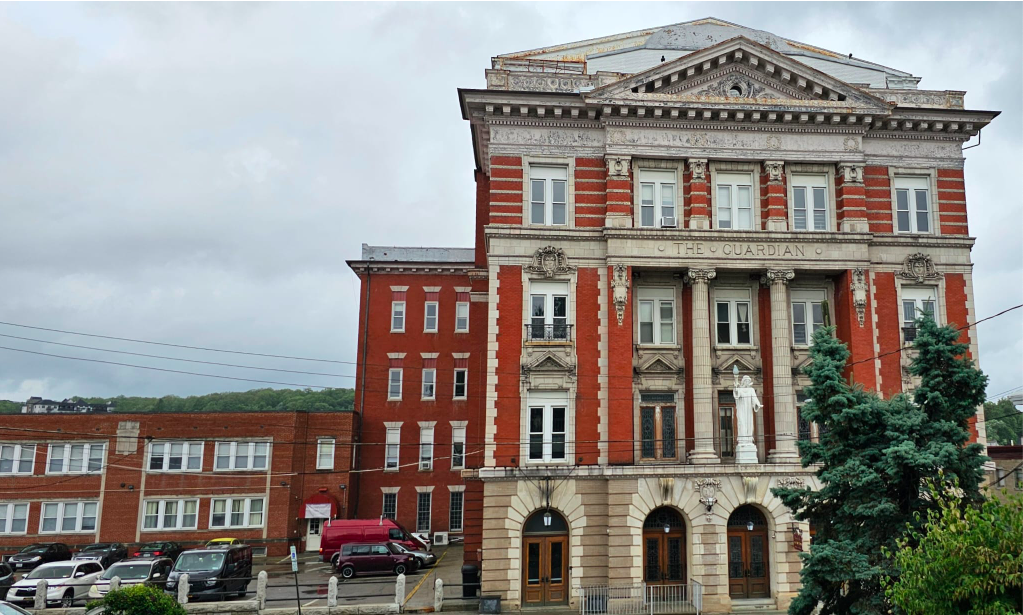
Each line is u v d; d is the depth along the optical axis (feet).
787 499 80.33
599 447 110.63
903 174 121.80
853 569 69.77
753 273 118.11
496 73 117.39
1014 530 41.83
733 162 118.62
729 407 116.47
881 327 116.98
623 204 115.14
